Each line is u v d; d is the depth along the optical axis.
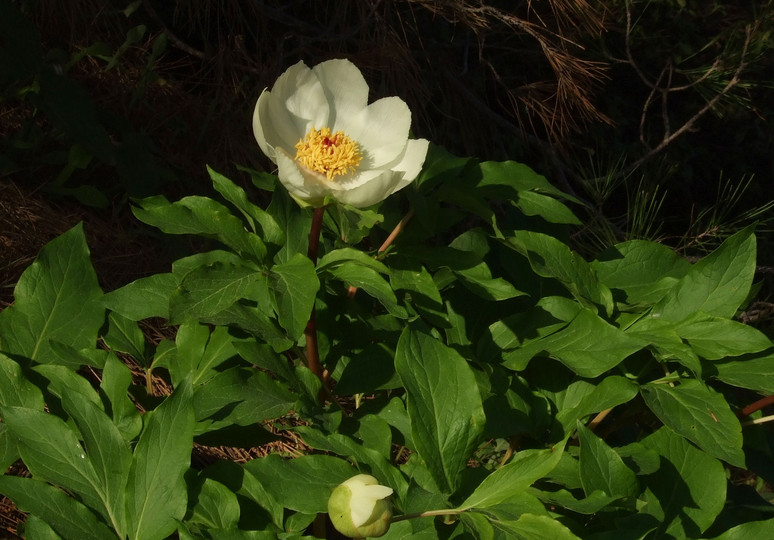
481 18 1.87
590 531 1.00
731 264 1.06
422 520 0.93
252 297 1.05
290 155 1.03
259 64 1.81
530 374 1.08
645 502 0.96
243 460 1.20
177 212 0.98
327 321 1.07
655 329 1.04
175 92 1.77
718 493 0.99
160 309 1.04
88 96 1.43
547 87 2.06
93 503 0.93
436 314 1.06
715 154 2.68
